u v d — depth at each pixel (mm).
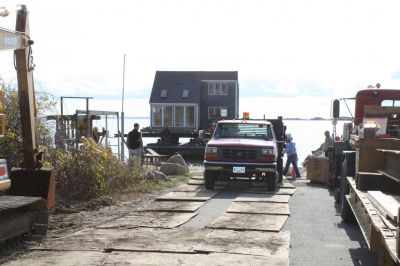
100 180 13211
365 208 6520
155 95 47438
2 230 7160
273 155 14844
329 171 15750
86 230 8922
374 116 11719
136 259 6953
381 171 7801
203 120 48031
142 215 10531
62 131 14438
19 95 8820
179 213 10789
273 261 6891
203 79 48281
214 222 9711
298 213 11172
